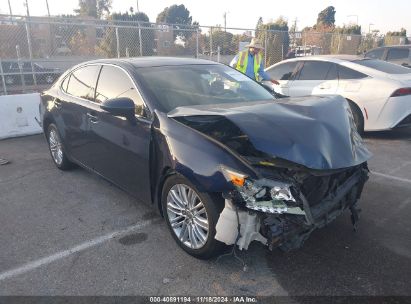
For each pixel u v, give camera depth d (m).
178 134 3.16
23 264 3.15
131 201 4.36
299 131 2.81
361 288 2.79
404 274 2.95
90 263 3.15
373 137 7.19
